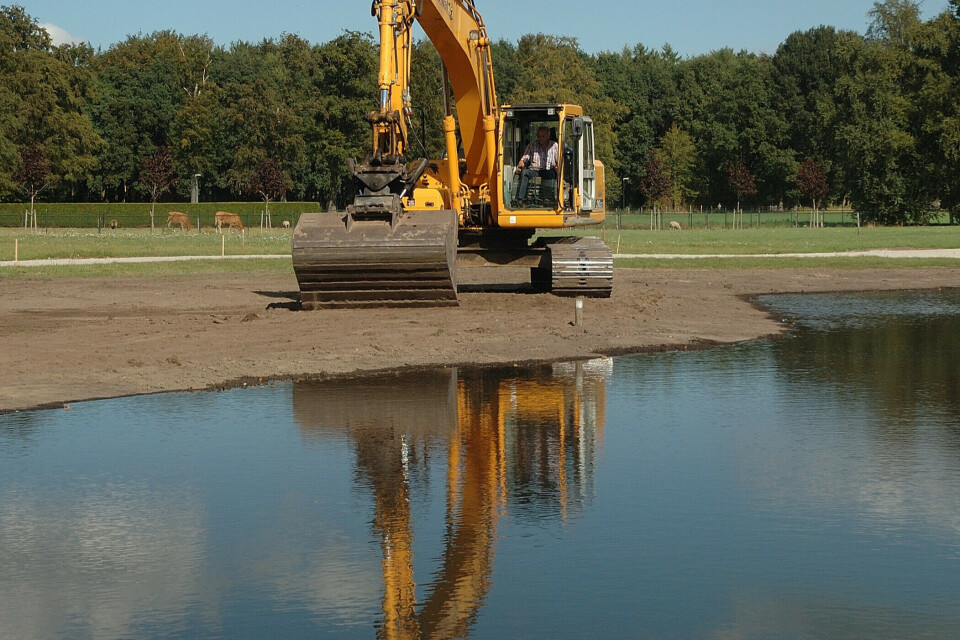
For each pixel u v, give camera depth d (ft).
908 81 322.75
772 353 56.13
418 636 19.36
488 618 20.18
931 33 311.47
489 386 45.60
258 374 47.98
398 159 68.59
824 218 344.08
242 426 37.55
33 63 332.19
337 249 67.46
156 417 39.17
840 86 349.41
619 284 99.40
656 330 64.13
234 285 100.48
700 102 485.56
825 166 422.41
